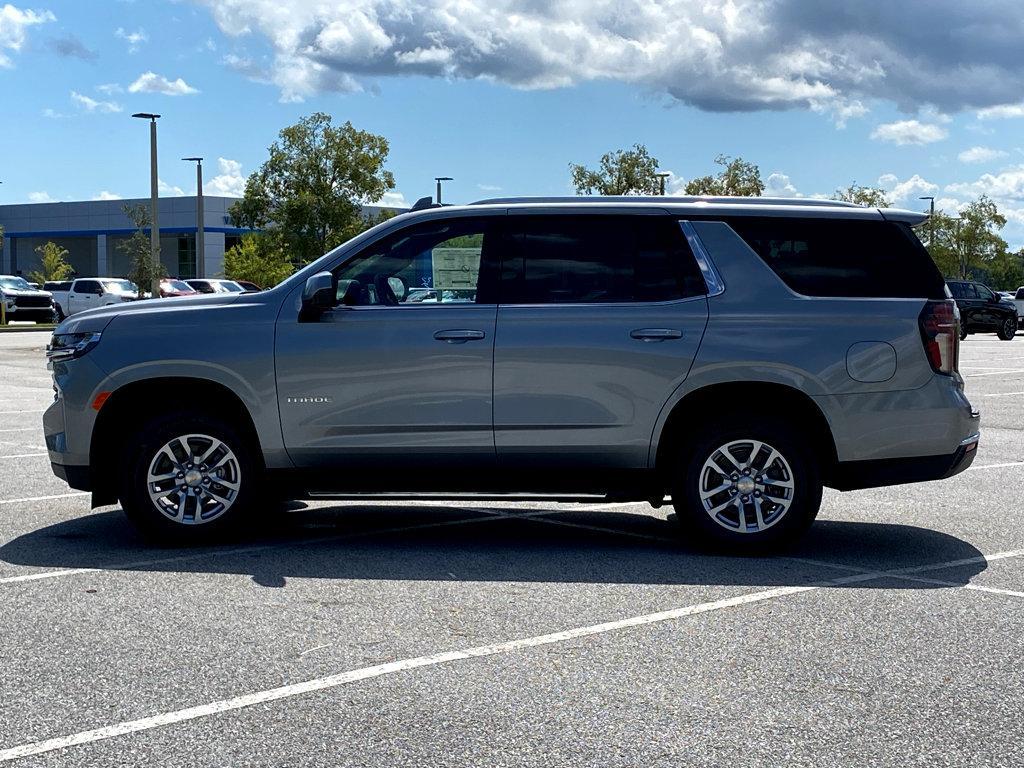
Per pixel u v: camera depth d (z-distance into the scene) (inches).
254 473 295.4
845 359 281.7
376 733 169.3
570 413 284.7
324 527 328.5
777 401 291.0
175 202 3304.6
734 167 2166.6
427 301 289.9
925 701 182.9
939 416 283.0
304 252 2362.2
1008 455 472.4
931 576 267.3
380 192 2395.4
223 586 256.4
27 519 335.9
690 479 285.7
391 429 287.6
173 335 291.3
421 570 272.8
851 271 286.4
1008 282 3860.7
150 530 295.4
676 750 163.0
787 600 245.1
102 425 294.5
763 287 285.0
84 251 3629.4
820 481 285.7
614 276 288.2
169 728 171.5
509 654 206.8
